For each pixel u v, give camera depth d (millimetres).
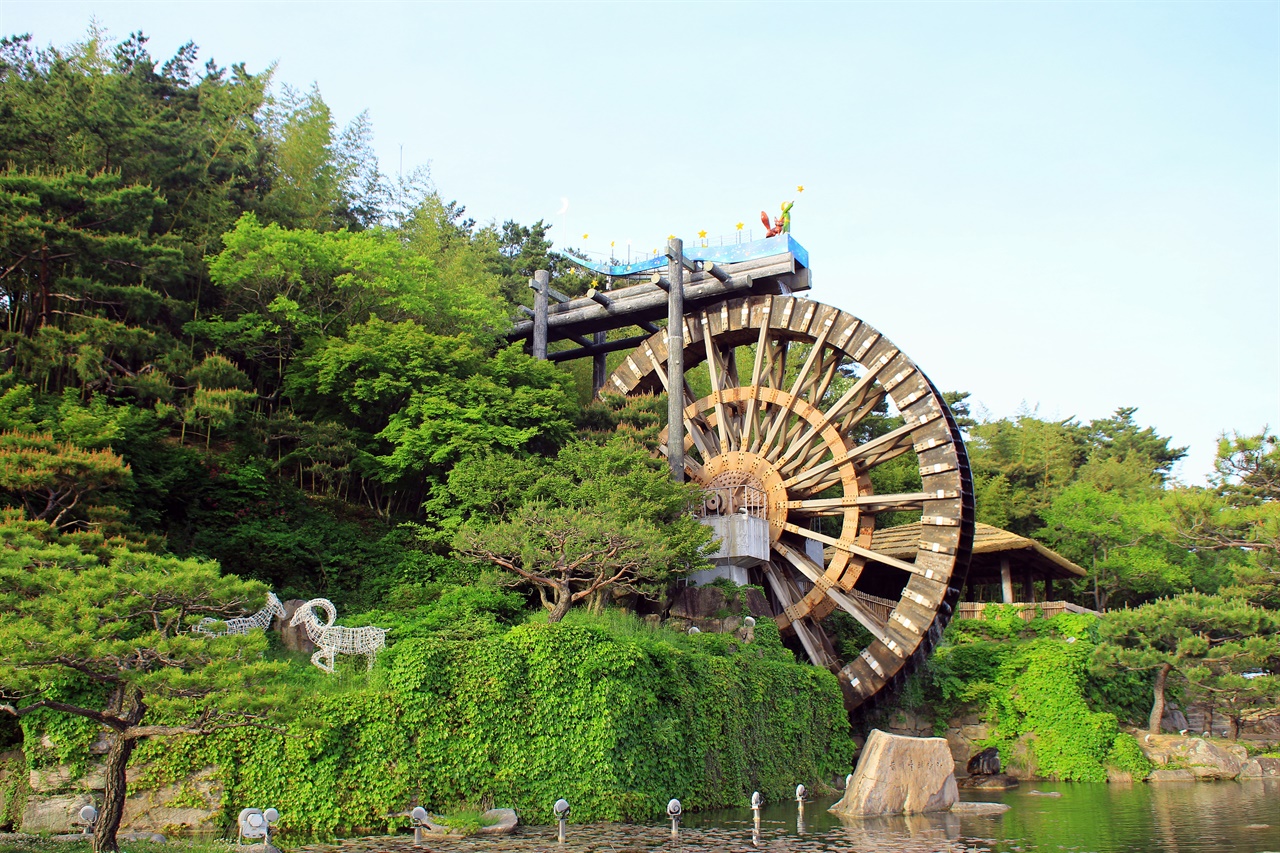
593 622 24391
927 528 32281
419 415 30594
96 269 28281
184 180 33938
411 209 44312
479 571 28094
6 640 14156
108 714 15859
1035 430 65562
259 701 15633
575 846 17797
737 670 25562
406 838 18344
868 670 31766
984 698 33406
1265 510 38469
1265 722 38312
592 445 30391
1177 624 33031
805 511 34406
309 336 32000
